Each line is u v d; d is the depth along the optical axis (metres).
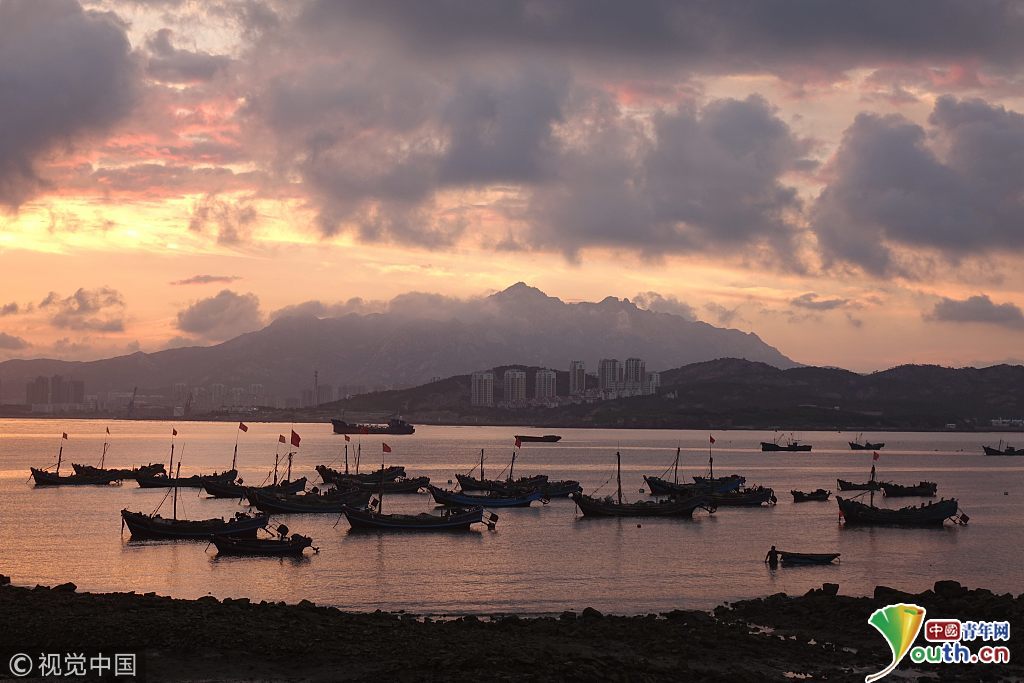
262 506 150.38
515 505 170.50
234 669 47.56
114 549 108.62
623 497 194.25
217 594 83.00
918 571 101.50
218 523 116.81
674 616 68.44
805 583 91.94
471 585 89.12
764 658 55.88
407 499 181.88
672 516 154.75
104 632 52.69
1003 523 150.62
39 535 120.25
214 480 194.00
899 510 145.88
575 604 80.12
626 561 105.31
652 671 50.19
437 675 46.72
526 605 79.38
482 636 57.38
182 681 45.59
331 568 98.25
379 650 51.41
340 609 76.50
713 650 57.19
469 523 133.62
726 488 195.75
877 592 73.06
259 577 92.19
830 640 61.56
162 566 97.75
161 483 197.00
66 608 58.56
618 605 79.62
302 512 152.25
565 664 49.00
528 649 52.81
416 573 95.62
